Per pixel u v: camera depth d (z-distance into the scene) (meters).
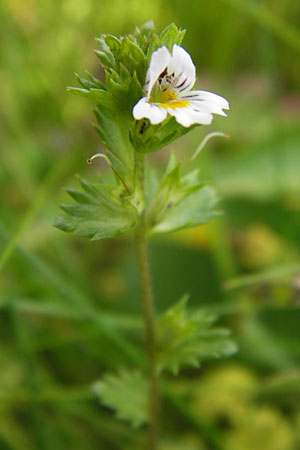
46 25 0.23
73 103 0.24
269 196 0.21
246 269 0.21
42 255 0.20
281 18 0.25
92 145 0.22
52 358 0.19
